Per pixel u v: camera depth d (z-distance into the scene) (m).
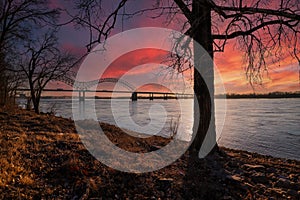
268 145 19.38
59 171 5.69
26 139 8.62
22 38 23.88
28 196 4.57
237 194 5.20
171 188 5.31
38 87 25.67
